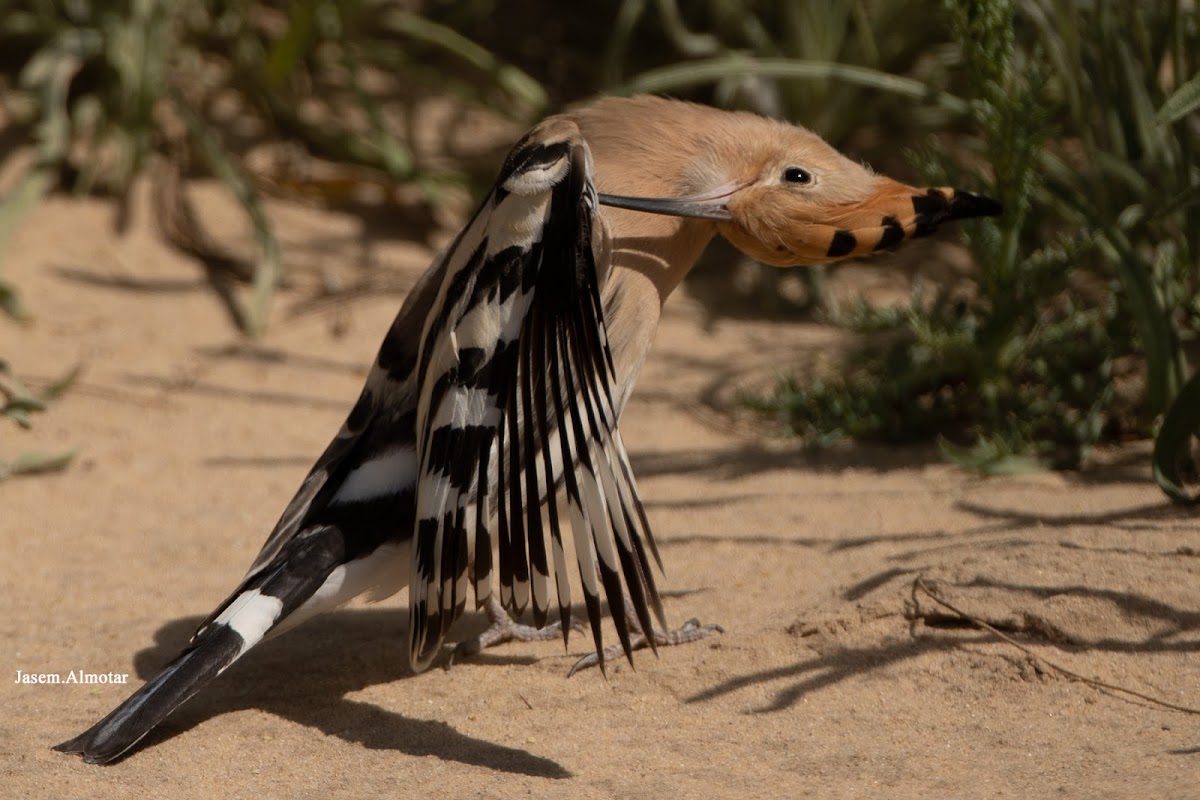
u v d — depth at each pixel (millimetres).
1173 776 6371
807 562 9297
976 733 7043
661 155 8211
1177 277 11555
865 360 12477
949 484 10656
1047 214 12570
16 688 7883
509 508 7414
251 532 10227
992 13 10461
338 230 15594
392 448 7668
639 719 7402
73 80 16125
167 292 14273
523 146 6992
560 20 19281
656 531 10008
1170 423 9672
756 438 12086
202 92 16641
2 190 14961
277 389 12883
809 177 8172
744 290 15336
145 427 12062
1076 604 7906
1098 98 11992
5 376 11039
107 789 6680
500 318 6891
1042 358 11461
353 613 9109
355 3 16531
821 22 15664
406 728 7383
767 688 7625
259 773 6883
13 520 10352
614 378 6910
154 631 8641
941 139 16172
